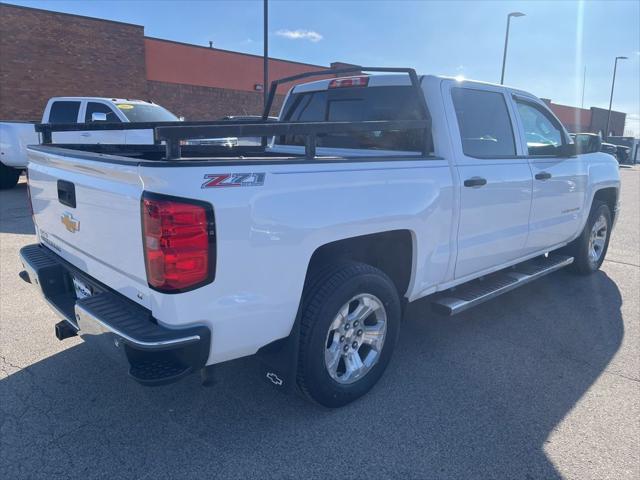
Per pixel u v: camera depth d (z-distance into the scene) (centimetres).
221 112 2566
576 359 398
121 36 2172
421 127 354
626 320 482
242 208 245
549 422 312
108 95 2183
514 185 425
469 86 401
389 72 379
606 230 630
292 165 267
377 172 309
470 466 272
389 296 331
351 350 324
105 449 279
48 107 1127
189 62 2423
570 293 559
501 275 473
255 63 2638
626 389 353
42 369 363
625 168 3691
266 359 296
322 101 456
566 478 264
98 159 262
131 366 242
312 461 273
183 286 233
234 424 305
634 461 278
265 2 1652
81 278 309
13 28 1933
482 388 351
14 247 695
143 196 231
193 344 239
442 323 468
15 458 270
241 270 250
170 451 279
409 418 314
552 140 507
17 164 1203
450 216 368
